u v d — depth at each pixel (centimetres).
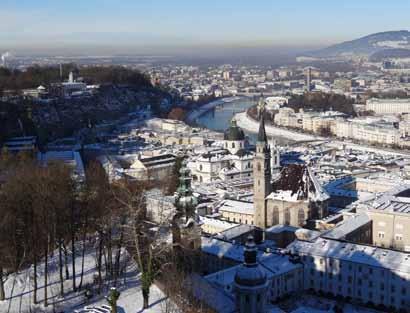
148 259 18012
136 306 16662
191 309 15738
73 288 18212
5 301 17462
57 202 19250
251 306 14625
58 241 19875
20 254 19700
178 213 19375
